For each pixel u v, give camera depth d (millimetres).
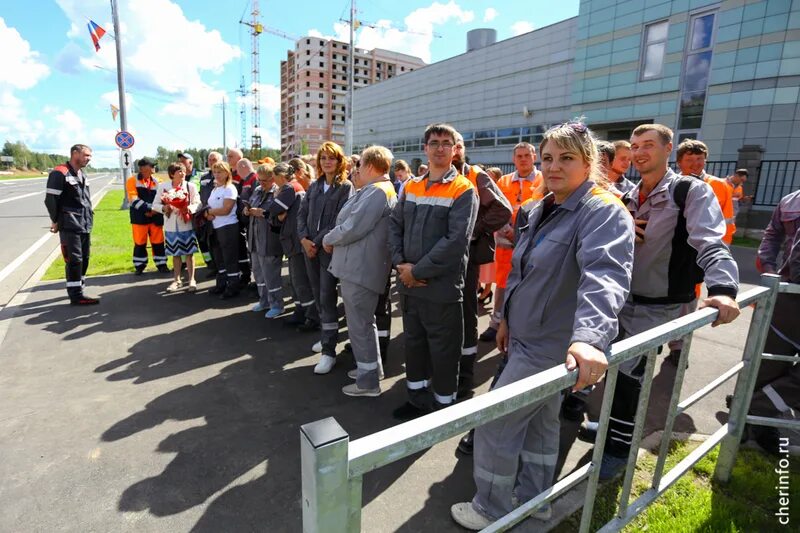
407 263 2703
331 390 3336
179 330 4531
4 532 1940
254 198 5035
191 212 5781
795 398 2430
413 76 36125
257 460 2482
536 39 25422
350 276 3047
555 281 1636
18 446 2562
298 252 4402
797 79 12805
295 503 2162
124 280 6473
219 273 5824
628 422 2445
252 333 4488
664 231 2326
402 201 2891
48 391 3232
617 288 1368
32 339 4219
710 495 2225
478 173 3197
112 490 2217
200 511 2092
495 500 1928
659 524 2010
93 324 4652
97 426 2787
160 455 2508
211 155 6551
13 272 6824
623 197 2598
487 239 3223
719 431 2225
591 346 1241
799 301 2451
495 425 1838
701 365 3822
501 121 28359
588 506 1538
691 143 3574
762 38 13352
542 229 1725
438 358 2717
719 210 2164
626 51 17281
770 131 13461
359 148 45688
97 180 73688
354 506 842
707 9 14641
